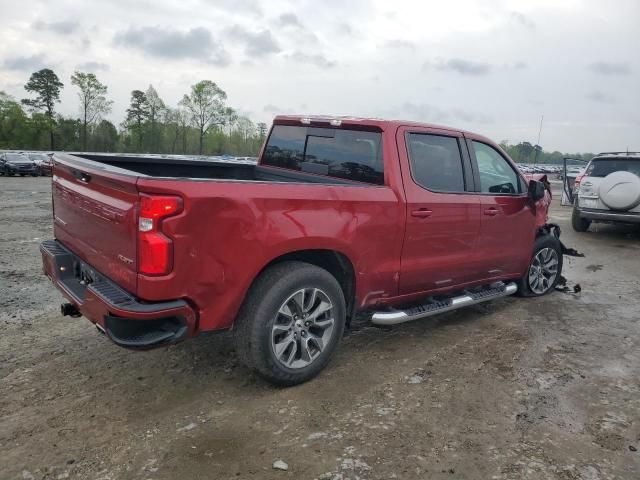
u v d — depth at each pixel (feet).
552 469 9.12
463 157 14.94
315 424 10.36
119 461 9.03
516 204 16.66
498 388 12.12
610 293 20.81
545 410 11.16
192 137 302.45
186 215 9.34
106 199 10.18
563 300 19.52
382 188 12.72
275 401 11.23
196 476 8.69
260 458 9.21
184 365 12.82
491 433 10.21
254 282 10.96
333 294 11.93
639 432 10.39
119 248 9.88
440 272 14.51
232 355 13.44
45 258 12.82
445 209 14.03
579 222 36.94
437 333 15.61
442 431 10.23
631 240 34.40
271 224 10.51
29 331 14.74
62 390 11.44
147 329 9.59
